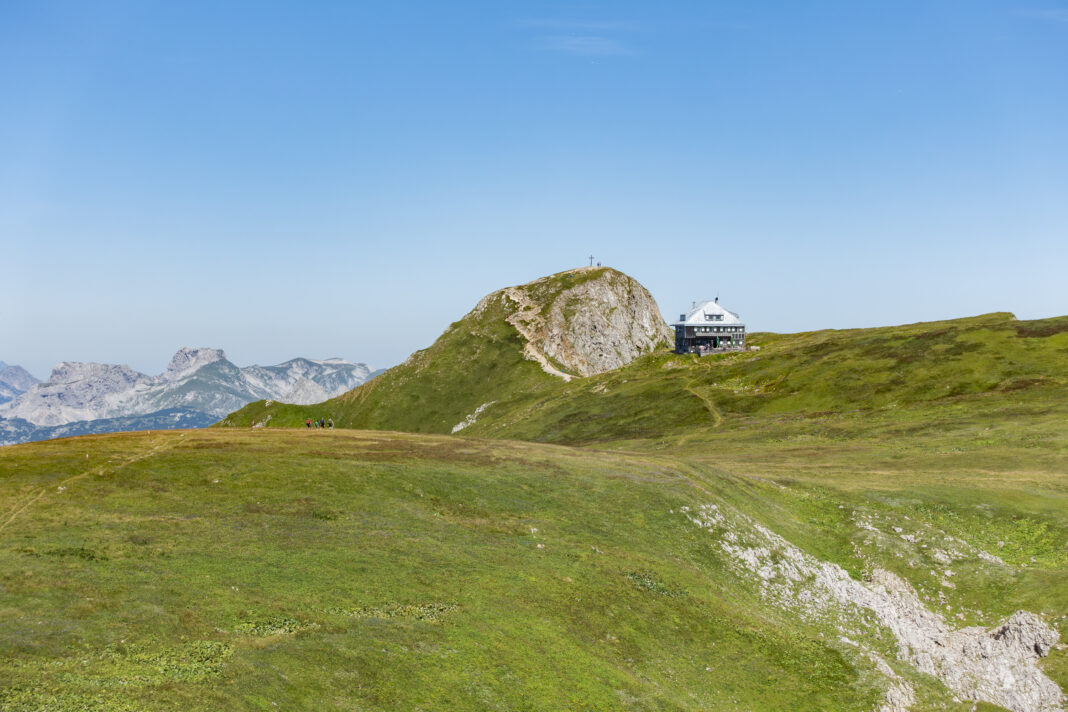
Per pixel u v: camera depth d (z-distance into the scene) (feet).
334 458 238.07
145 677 107.14
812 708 156.04
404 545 180.34
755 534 236.43
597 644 157.28
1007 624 187.52
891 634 196.54
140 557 150.10
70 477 194.80
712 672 161.89
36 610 120.47
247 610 134.00
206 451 231.30
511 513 220.64
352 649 128.67
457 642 140.87
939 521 258.16
